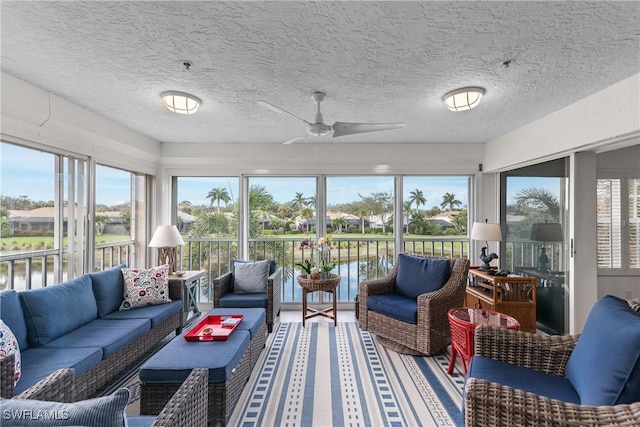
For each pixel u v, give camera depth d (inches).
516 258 151.8
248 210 178.2
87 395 77.4
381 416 77.8
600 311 59.9
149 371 69.1
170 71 85.1
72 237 118.1
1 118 91.7
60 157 114.0
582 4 57.3
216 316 103.6
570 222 115.6
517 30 65.8
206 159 167.9
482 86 94.2
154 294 121.3
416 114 119.5
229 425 74.1
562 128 112.8
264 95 101.8
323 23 63.5
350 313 165.6
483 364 64.9
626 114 88.9
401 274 131.9
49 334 85.0
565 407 44.7
